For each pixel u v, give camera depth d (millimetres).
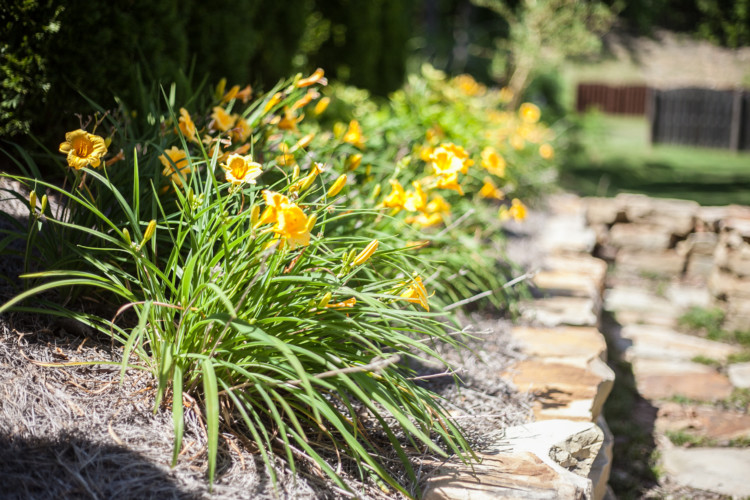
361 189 3879
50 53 3361
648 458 3838
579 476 2406
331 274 2396
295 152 3393
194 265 2334
